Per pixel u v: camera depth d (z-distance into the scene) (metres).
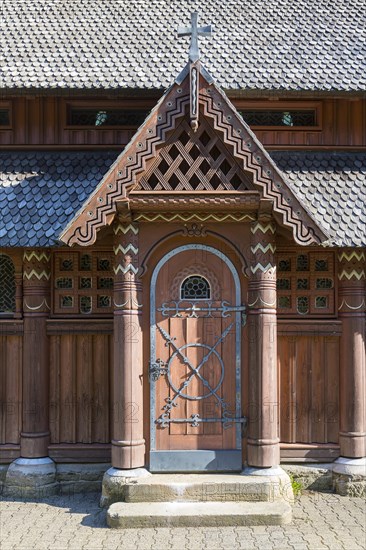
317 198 8.74
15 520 7.66
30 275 8.80
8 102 9.49
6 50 9.68
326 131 9.54
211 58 9.58
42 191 8.79
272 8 11.13
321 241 7.54
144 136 7.61
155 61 9.48
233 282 8.22
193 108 7.52
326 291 8.96
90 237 7.50
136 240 8.05
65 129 9.48
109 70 9.27
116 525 7.32
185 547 6.76
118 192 7.54
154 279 8.19
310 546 6.79
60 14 10.75
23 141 9.47
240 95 9.11
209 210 7.85
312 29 10.52
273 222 8.08
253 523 7.37
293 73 9.30
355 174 9.15
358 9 11.20
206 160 7.75
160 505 7.55
